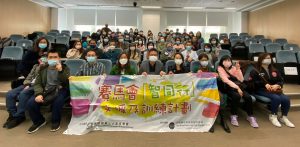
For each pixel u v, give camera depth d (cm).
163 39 848
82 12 1462
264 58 375
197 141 283
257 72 371
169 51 626
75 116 315
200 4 1195
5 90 445
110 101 322
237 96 338
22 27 1059
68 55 516
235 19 1500
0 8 881
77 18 1466
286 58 614
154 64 406
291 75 557
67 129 306
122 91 325
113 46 560
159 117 321
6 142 271
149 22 1423
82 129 306
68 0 1141
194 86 330
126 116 320
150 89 328
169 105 324
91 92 322
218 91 340
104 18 1468
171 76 333
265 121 360
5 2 915
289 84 557
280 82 369
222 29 1509
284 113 349
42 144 268
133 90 326
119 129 315
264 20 1212
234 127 333
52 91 313
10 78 547
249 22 1402
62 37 841
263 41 951
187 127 319
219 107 331
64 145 266
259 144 277
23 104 326
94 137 291
